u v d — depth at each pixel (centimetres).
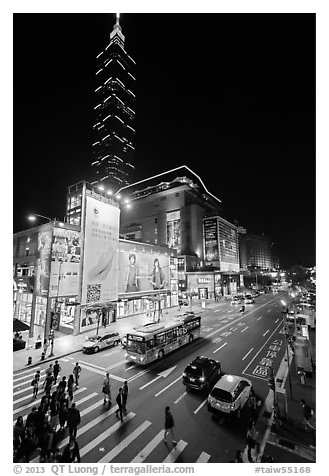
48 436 970
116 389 1548
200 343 2539
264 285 12312
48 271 3002
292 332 2956
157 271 4906
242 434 1106
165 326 2247
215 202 11206
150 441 1066
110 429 1147
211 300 6725
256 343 2520
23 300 3528
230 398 1220
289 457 961
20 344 2408
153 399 1422
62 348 2433
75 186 3894
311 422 1147
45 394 1502
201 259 8119
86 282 3262
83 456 984
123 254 4094
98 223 3534
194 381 1492
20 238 3778
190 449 1014
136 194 10556
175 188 8500
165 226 8694
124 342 2450
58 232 3108
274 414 1211
